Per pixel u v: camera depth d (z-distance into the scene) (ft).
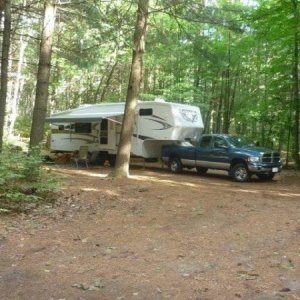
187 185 44.98
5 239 22.09
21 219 26.27
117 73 122.31
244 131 95.09
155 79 108.88
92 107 69.00
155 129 61.41
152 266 18.49
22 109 157.89
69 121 66.03
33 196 29.48
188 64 91.35
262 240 22.89
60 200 31.96
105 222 26.55
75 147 72.23
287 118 69.31
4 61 49.32
